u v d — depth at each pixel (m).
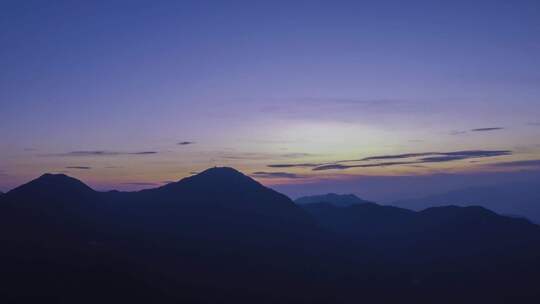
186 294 108.44
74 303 92.19
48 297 92.31
